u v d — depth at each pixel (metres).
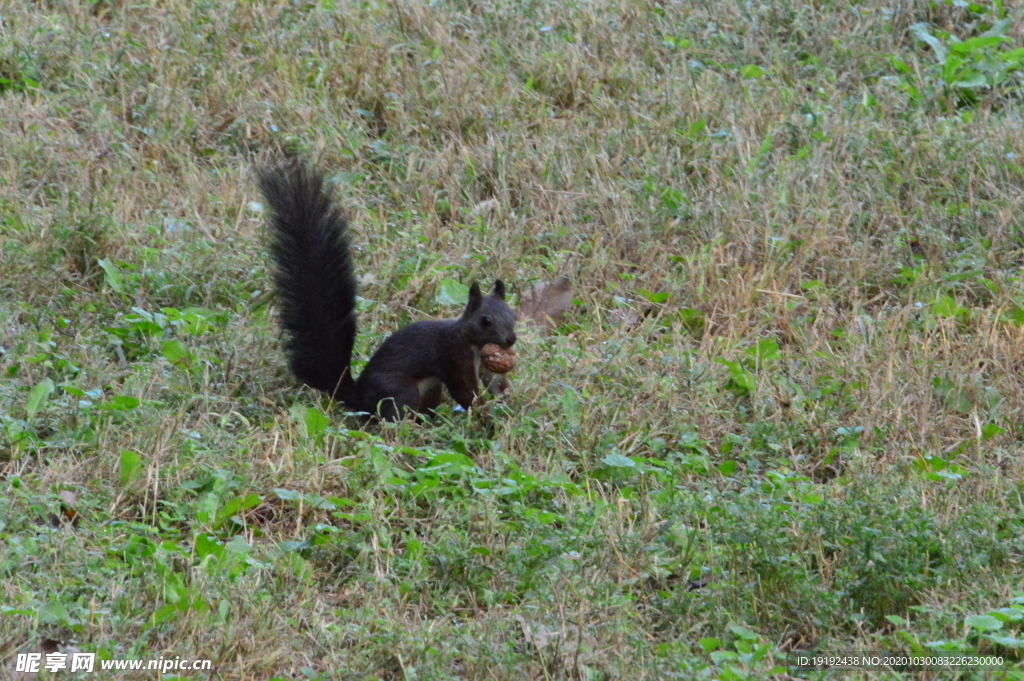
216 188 13.16
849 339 11.20
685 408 9.95
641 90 15.42
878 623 7.50
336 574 7.91
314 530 8.11
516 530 8.19
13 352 9.95
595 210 13.15
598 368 10.47
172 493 8.42
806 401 10.21
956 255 12.58
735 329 11.27
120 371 9.98
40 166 13.09
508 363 9.49
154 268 11.42
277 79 15.12
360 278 11.66
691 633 7.34
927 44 16.95
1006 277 12.15
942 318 11.41
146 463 8.62
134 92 14.62
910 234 12.97
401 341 9.77
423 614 7.50
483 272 11.98
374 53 15.51
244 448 8.90
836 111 15.02
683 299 11.88
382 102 15.01
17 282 10.98
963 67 16.09
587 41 16.69
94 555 7.59
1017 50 16.08
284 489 8.47
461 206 13.41
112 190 12.67
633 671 6.77
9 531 7.75
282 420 9.46
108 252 11.66
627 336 11.04
